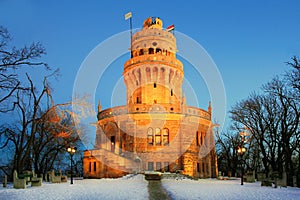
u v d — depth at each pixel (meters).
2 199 21.11
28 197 21.75
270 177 33.59
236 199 20.70
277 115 43.12
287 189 28.48
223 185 32.56
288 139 37.75
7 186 30.88
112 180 39.38
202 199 20.59
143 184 31.61
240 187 29.80
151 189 26.58
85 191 25.22
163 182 34.69
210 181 41.59
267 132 45.25
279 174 34.53
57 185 31.36
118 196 22.20
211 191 25.36
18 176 28.19
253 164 60.50
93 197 21.83
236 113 46.69
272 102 43.41
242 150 38.22
